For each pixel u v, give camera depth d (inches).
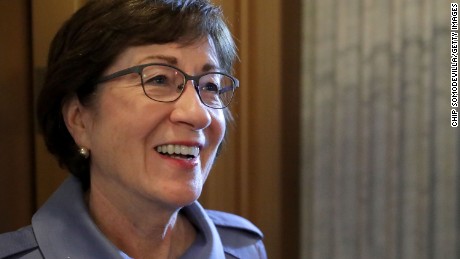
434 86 39.9
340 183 41.5
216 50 26.9
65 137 28.3
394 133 40.3
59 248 25.6
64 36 26.0
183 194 25.1
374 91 40.2
